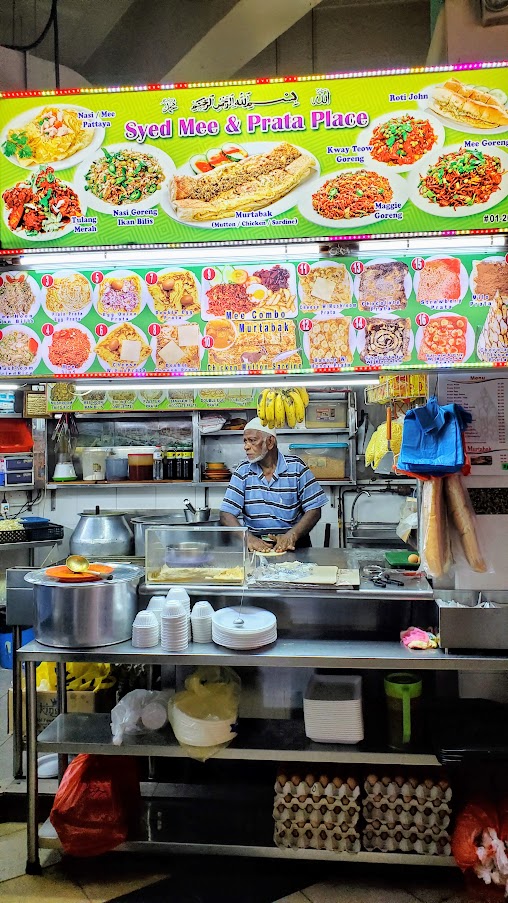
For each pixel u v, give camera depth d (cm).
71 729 266
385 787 250
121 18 408
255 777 306
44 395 579
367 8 395
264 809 280
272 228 236
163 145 239
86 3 393
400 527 325
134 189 239
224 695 258
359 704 253
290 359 243
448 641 242
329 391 555
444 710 267
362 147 234
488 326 238
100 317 248
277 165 236
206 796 292
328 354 242
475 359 238
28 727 254
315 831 249
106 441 605
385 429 358
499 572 255
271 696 296
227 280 245
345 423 561
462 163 232
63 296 249
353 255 241
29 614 285
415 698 251
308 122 235
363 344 241
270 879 252
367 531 565
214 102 237
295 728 272
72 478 588
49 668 336
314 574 283
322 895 242
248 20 360
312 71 456
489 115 230
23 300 249
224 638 249
